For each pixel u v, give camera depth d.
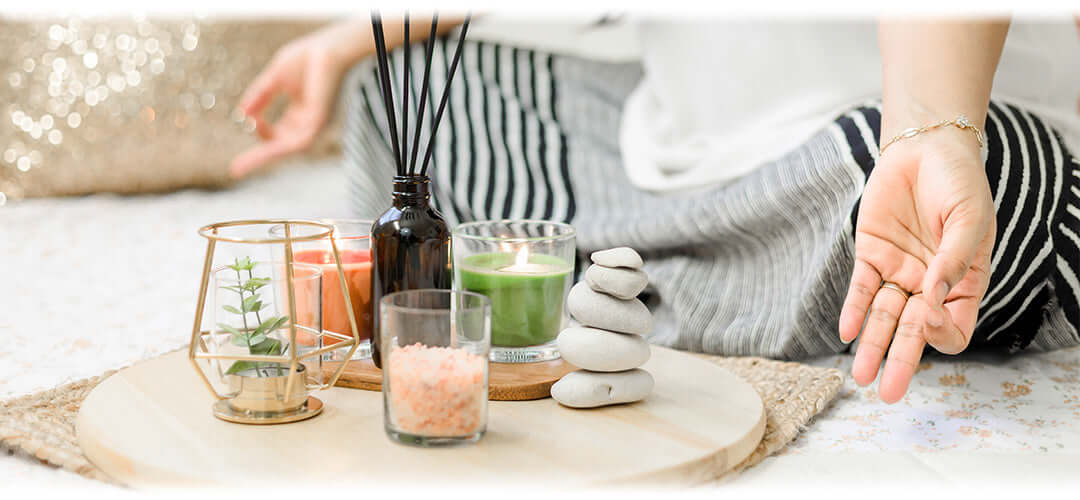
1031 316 1.13
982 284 0.92
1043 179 1.07
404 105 0.94
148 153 2.23
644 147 1.46
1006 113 1.11
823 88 1.28
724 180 1.30
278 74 1.80
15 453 0.86
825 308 1.12
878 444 0.92
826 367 1.18
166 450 0.77
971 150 0.93
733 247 1.26
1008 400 1.05
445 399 0.78
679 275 1.30
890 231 0.92
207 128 2.29
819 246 1.13
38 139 2.15
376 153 1.69
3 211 2.07
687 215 1.26
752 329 1.19
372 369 0.96
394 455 0.77
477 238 0.97
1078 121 1.20
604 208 1.42
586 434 0.82
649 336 1.28
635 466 0.75
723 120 1.40
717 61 1.39
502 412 0.88
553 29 1.57
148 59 2.22
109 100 2.19
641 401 0.91
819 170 1.10
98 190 2.23
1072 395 1.06
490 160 1.51
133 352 1.23
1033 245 1.06
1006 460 0.87
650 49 1.48
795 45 1.31
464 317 0.79
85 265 1.71
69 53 2.15
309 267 0.89
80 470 0.79
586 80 1.58
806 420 0.95
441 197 1.55
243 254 1.15
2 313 1.41
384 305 0.80
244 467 0.74
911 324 0.87
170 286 1.59
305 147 1.80
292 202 2.20
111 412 0.86
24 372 1.14
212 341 0.85
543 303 0.98
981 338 1.17
